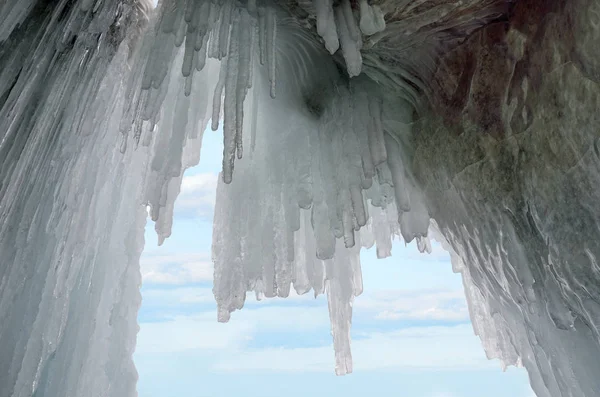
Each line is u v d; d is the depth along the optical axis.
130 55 5.48
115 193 5.21
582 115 3.73
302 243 6.67
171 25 4.33
